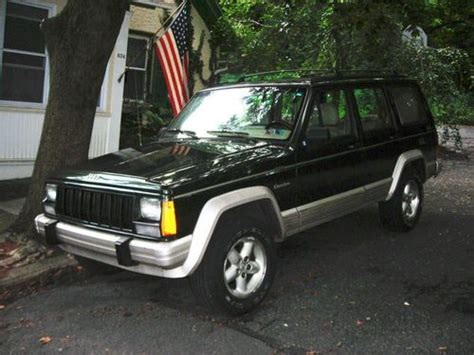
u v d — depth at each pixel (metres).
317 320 4.09
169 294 4.66
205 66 14.16
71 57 5.32
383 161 5.91
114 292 4.72
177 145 4.85
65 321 4.10
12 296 4.60
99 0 5.16
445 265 5.39
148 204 3.75
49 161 5.42
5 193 8.02
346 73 5.89
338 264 5.43
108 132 9.86
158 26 12.39
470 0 15.01
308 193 4.84
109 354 3.58
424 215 7.56
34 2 8.82
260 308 4.32
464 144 17.17
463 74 14.94
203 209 3.85
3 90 8.74
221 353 3.58
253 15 14.68
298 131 4.80
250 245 4.21
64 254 5.26
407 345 3.68
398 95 6.52
